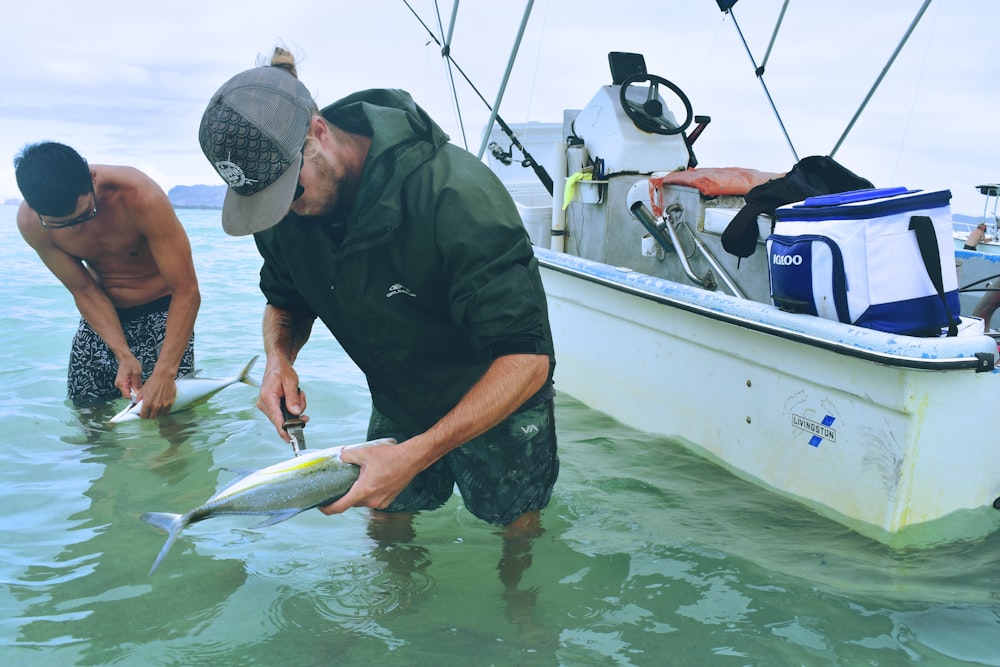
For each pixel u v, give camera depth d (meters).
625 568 2.61
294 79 1.92
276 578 2.52
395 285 2.22
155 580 2.51
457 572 2.57
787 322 3.10
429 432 2.07
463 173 2.10
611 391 4.34
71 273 3.97
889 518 2.85
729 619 2.31
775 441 3.31
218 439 3.80
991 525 2.91
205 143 1.84
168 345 3.91
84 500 3.12
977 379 2.81
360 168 2.12
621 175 4.61
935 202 2.89
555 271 4.65
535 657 2.11
